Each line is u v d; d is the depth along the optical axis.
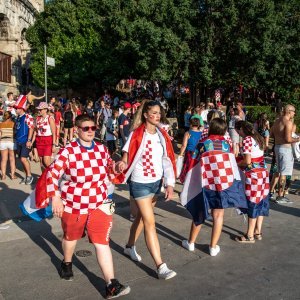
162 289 4.03
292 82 17.23
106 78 23.67
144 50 15.55
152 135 4.39
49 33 25.23
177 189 8.39
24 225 5.93
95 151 3.87
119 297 3.85
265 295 3.93
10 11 25.28
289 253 5.07
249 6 14.59
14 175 9.02
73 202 3.81
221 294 3.94
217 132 4.89
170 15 14.99
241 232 5.82
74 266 4.53
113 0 18.92
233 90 20.33
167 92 23.08
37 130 8.16
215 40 15.77
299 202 7.71
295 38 16.67
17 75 26.23
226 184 4.76
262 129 13.26
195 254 4.97
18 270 4.44
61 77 24.20
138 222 4.66
